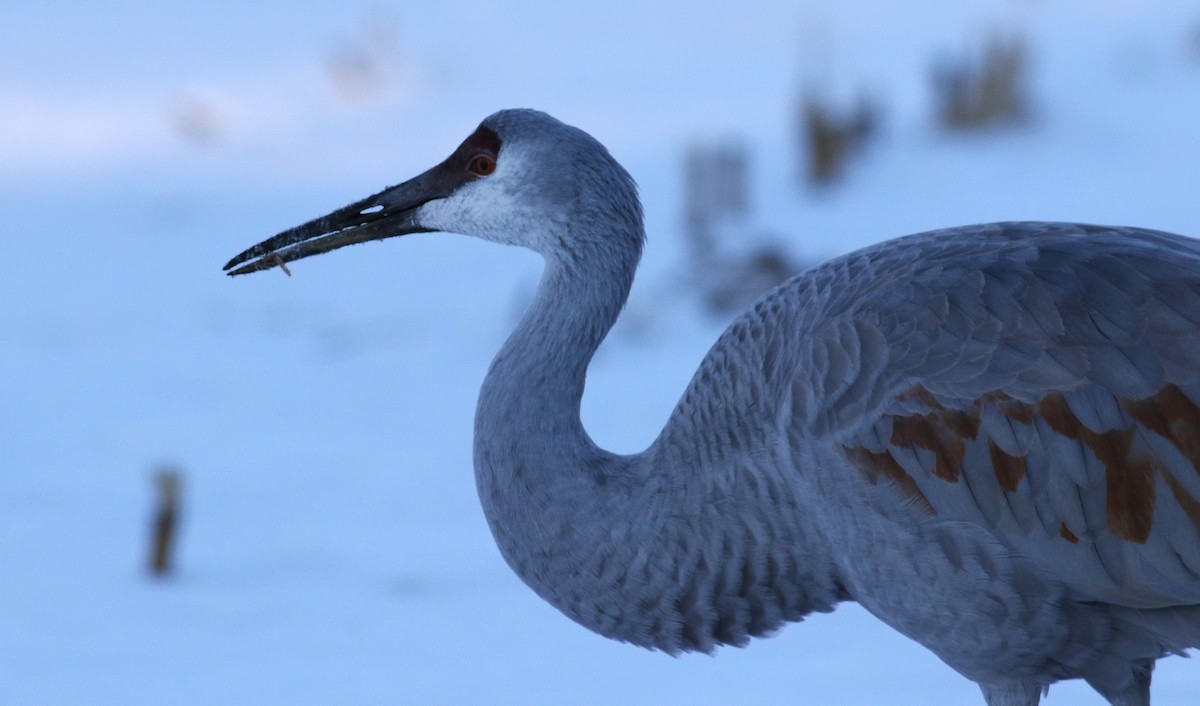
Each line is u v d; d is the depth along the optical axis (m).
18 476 13.62
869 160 23.27
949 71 25.05
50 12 37.97
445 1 38.59
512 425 7.25
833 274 7.07
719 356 7.20
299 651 9.61
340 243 7.91
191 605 10.50
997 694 7.04
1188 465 6.30
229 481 13.29
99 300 20.03
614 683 9.04
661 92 29.22
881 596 6.79
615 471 7.23
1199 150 22.39
